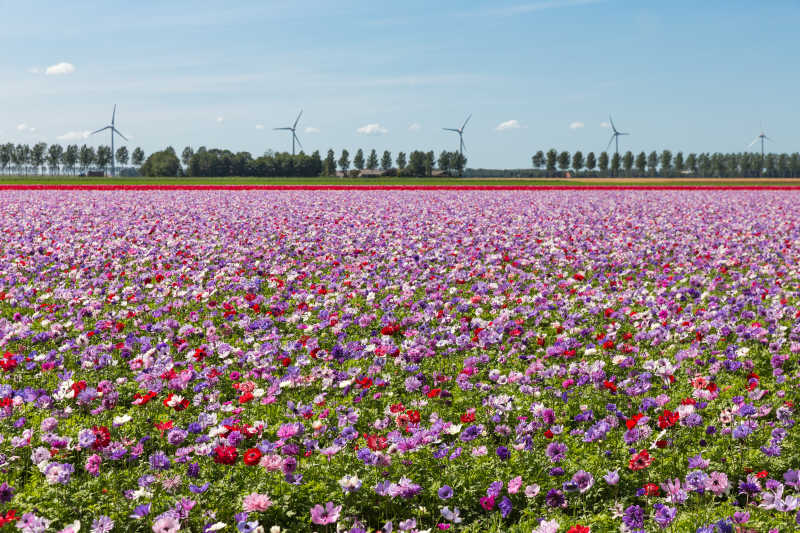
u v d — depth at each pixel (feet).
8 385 24.98
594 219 100.32
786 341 31.58
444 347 32.27
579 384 26.30
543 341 33.68
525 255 61.11
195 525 17.42
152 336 34.91
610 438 22.38
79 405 24.75
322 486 18.84
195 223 88.07
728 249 64.54
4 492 17.79
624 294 41.88
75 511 17.79
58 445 20.33
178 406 23.38
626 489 19.16
